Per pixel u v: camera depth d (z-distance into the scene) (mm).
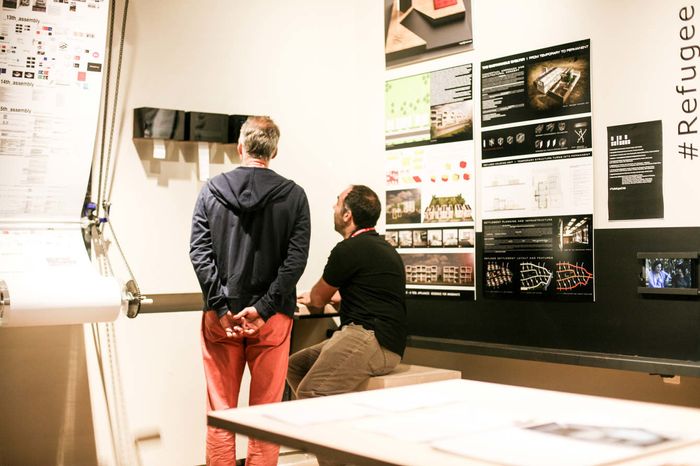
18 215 3193
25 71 3178
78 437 3564
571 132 3639
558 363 3592
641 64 3369
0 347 3391
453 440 1207
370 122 4652
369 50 4664
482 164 4043
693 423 1369
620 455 1113
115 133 3701
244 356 3236
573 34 3635
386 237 4543
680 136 3229
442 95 4246
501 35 3955
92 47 3309
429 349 4246
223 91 4117
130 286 3178
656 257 3275
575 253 3611
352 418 1403
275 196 3125
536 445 1174
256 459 3158
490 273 3988
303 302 3744
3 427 3387
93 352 3621
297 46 4445
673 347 3238
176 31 3939
